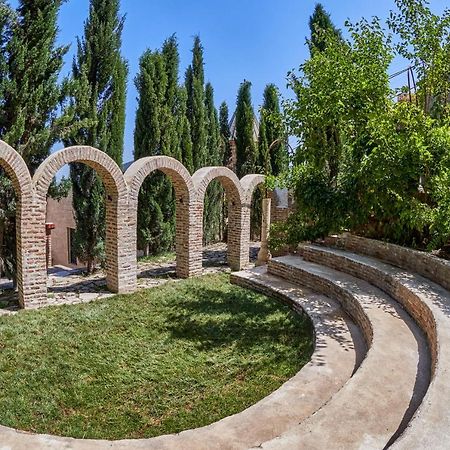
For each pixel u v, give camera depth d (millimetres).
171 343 6680
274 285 9438
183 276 11609
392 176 8289
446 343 4262
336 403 3555
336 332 6367
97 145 12352
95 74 12539
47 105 10594
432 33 8711
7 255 10328
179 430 4293
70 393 5094
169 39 15734
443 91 9062
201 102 17406
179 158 15742
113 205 9648
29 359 6020
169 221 15469
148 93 14602
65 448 3219
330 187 9766
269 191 13289
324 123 8711
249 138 19203
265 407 3992
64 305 8727
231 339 6781
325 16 15883
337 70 8430
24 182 8148
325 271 9203
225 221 19484
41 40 10195
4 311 8281
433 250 8438
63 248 18375
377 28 8703
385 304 6691
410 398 3676
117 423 4461
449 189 7461
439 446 2650
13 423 4391
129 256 9875
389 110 8648
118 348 6488
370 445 2996
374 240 9320
